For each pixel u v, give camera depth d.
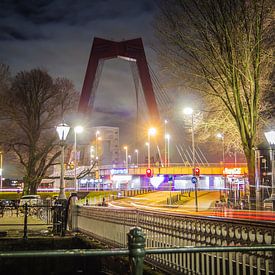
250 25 27.31
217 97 31.39
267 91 32.72
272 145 26.28
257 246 4.54
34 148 54.84
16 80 55.41
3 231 20.89
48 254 3.91
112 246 16.27
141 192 84.69
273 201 27.06
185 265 10.65
